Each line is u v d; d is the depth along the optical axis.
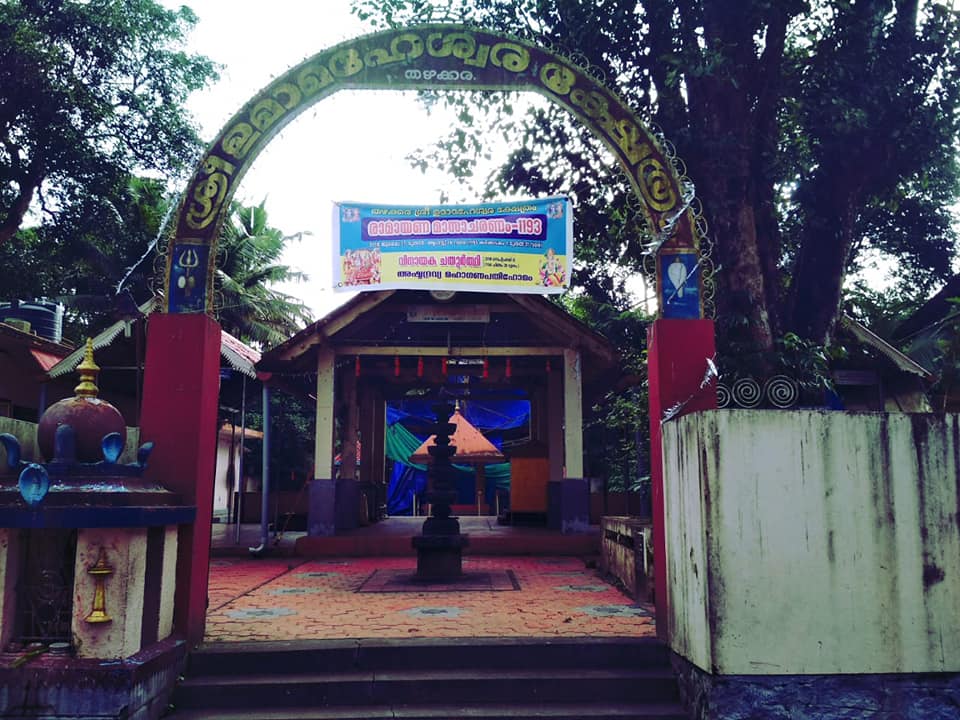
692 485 4.85
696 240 5.85
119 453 4.96
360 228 6.68
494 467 25.36
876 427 4.75
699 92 8.43
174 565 5.26
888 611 4.61
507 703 4.99
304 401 15.02
